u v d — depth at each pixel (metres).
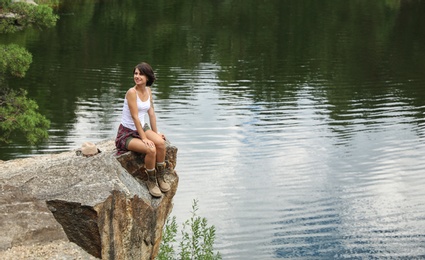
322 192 21.23
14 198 8.63
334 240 17.81
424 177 22.67
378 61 45.50
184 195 20.69
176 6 69.69
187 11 66.50
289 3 74.81
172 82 37.28
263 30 57.19
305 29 58.16
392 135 27.91
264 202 20.22
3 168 10.56
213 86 36.66
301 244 17.55
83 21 57.72
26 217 8.38
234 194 20.84
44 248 8.12
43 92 33.75
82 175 9.16
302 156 24.98
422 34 57.22
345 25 60.97
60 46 46.66
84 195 8.73
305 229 18.48
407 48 50.75
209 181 22.00
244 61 44.31
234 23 60.50
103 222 8.73
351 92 36.28
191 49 47.78
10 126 22.56
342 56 47.03
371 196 21.05
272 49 49.00
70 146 25.53
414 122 30.05
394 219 19.23
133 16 61.91
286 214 19.44
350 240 17.78
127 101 9.84
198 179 22.17
